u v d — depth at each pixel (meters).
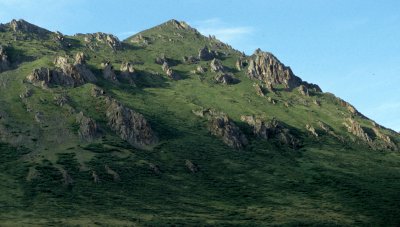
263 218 177.12
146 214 169.75
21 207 163.50
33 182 187.50
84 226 146.62
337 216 185.50
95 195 184.50
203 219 169.50
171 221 162.00
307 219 178.00
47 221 149.62
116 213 167.25
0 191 176.25
